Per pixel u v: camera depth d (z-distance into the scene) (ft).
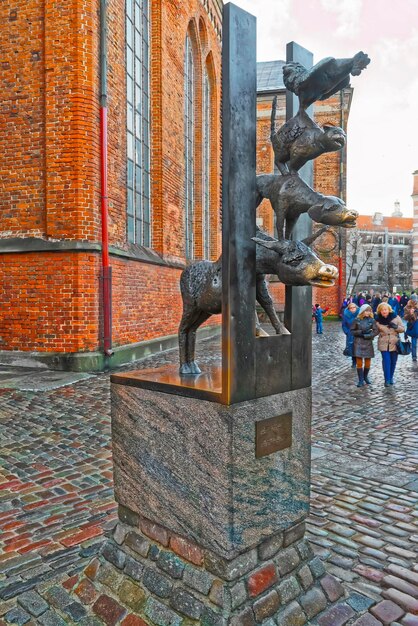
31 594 9.11
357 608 8.57
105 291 33.58
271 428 8.06
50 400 24.39
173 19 48.49
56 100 32.45
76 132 32.27
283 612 7.95
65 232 32.63
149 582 8.46
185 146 55.98
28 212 33.63
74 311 32.55
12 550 10.87
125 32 37.91
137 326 39.60
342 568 10.03
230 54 7.26
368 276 258.37
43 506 13.03
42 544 11.10
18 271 33.35
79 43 32.07
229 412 7.39
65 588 9.16
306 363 8.75
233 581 7.71
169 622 7.81
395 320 30.63
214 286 8.59
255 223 7.75
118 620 8.21
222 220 7.42
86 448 17.47
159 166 45.57
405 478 15.19
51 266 32.81
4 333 33.81
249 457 7.73
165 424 8.34
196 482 7.93
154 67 44.96
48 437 18.66
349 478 15.15
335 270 7.52
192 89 58.75
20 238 33.42
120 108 37.11
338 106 93.66
